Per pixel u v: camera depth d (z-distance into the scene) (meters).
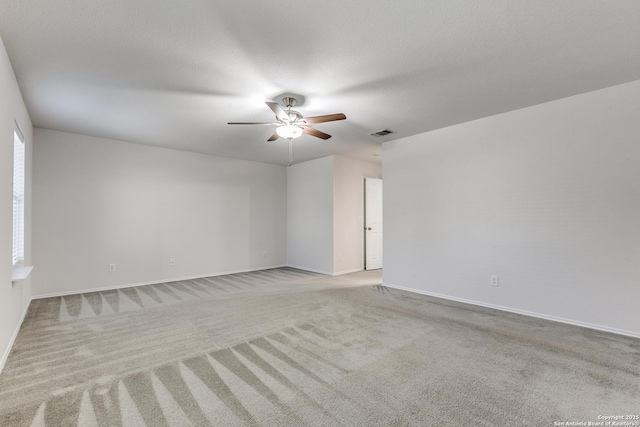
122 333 2.90
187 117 3.72
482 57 2.42
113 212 4.73
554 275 3.27
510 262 3.60
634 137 2.83
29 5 1.81
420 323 3.18
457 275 4.08
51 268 4.22
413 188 4.60
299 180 6.75
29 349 2.54
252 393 1.91
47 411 1.72
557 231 3.26
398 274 4.80
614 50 2.32
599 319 2.99
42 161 4.16
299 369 2.21
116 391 1.93
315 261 6.35
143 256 5.01
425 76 2.72
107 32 2.08
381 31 2.08
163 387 1.97
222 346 2.61
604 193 2.99
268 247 6.71
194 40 2.18
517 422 1.65
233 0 1.78
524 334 2.87
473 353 2.48
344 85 2.88
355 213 6.43
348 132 4.43
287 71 2.61
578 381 2.05
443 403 1.82
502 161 3.67
